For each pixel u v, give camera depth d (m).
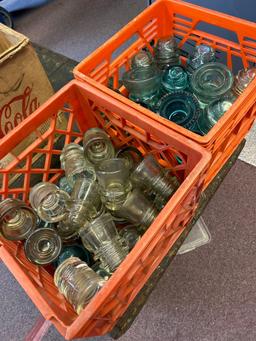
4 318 0.99
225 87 0.72
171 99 0.74
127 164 0.70
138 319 0.95
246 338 0.91
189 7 0.74
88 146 0.71
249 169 1.14
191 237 1.04
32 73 0.79
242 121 0.66
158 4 0.75
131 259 0.46
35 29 1.74
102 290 0.45
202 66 0.75
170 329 0.94
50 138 0.72
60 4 1.83
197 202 0.69
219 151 0.68
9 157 0.85
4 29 0.78
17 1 1.83
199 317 0.94
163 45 0.82
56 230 0.69
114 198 0.67
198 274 1.00
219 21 0.72
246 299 0.95
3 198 0.71
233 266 1.00
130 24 0.73
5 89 0.75
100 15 1.73
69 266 0.60
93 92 0.64
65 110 0.70
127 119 0.62
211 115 0.69
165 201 0.69
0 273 1.04
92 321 0.47
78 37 1.66
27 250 0.62
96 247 0.64
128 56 0.79
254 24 0.68
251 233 1.04
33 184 0.88
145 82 0.74
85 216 0.67
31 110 0.85
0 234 0.63
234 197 1.10
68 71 1.11
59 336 0.95
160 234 0.51
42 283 0.60
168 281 1.00
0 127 0.79
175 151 0.62
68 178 0.74
